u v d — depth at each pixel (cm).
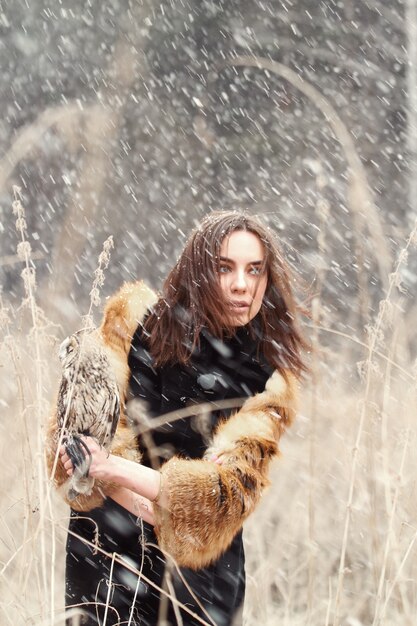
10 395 539
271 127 1972
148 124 1925
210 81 2061
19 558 486
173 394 441
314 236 1426
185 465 416
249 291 427
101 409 392
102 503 428
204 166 1936
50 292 762
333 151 1838
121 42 1878
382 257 553
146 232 1794
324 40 2033
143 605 453
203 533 416
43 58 2052
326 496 627
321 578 620
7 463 533
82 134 1061
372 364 483
